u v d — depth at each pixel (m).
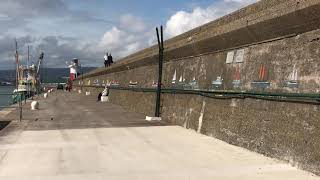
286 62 11.31
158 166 10.41
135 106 29.36
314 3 9.78
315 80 9.92
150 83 26.55
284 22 11.20
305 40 10.56
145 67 28.78
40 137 15.34
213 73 16.42
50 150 12.69
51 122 20.62
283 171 9.68
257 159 11.05
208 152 12.20
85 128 18.06
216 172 9.70
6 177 9.48
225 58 15.43
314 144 9.48
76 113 26.62
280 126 10.95
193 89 18.22
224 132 14.30
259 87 12.53
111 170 10.04
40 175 9.62
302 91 10.35
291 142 10.38
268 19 11.80
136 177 9.36
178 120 19.42
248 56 13.65
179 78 20.67
